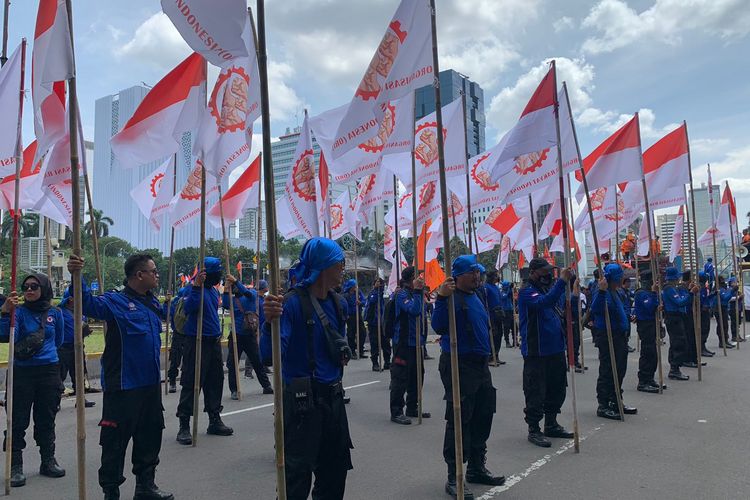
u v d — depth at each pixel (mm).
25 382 5617
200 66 6867
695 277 10742
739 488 5023
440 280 13484
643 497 4859
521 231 14523
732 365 12406
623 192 12211
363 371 12844
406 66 5023
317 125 9320
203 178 6902
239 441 6922
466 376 5055
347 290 14820
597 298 7848
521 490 5062
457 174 8891
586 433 6957
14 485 5438
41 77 4270
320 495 3607
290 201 7953
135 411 4641
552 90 6371
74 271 4059
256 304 9891
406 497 4973
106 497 4520
